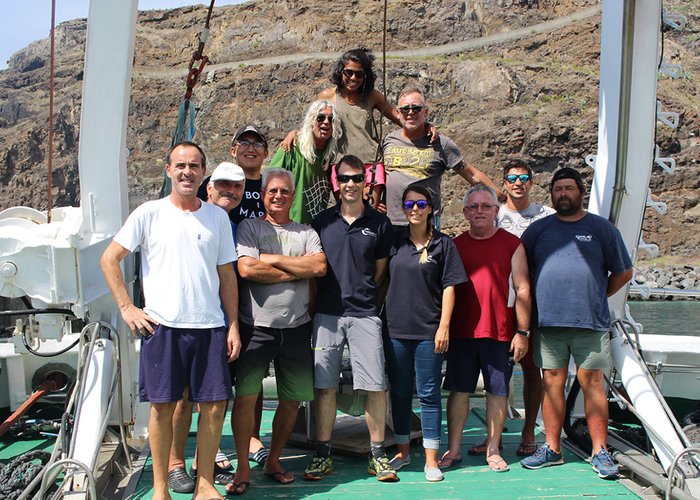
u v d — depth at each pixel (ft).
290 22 363.76
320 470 13.05
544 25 354.74
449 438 14.21
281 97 320.50
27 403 15.42
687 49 323.37
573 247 13.67
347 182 13.02
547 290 13.65
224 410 11.50
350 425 15.74
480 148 278.87
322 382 13.04
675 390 16.67
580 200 13.89
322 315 13.23
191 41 366.22
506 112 291.38
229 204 12.94
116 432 14.83
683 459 12.59
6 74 458.09
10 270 13.07
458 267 13.28
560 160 271.90
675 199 246.88
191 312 11.19
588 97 296.71
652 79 15.08
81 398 12.71
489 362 13.82
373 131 16.56
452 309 13.21
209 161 309.63
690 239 240.73
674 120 15.26
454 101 306.55
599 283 13.61
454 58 332.39
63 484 11.16
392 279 13.44
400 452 13.88
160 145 326.44
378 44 354.54
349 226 13.24
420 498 12.12
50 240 13.16
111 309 14.48
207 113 325.21
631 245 15.71
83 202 13.94
